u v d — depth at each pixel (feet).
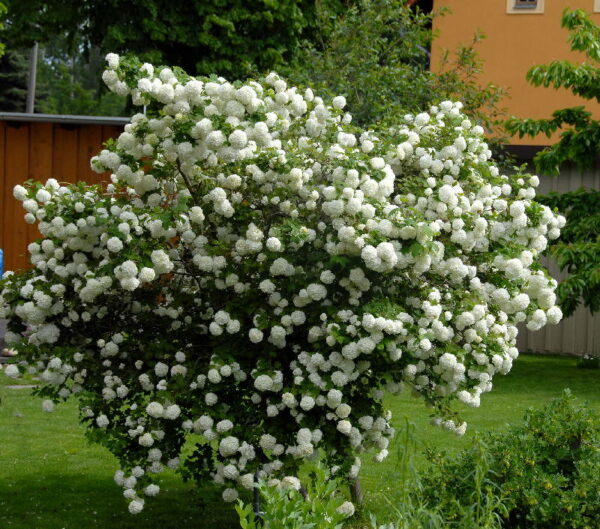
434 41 44.34
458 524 12.81
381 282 14.01
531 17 43.14
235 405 14.35
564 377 33.63
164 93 12.90
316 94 33.47
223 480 14.11
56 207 14.60
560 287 30.71
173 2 48.24
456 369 13.69
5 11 32.65
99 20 51.98
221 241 14.76
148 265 13.47
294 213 14.11
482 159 16.62
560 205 32.81
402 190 15.46
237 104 13.37
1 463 19.74
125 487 14.28
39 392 15.17
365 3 39.19
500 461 13.99
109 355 15.01
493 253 14.65
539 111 43.09
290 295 14.12
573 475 13.79
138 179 14.11
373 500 17.31
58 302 14.69
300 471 18.53
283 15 48.32
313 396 13.29
